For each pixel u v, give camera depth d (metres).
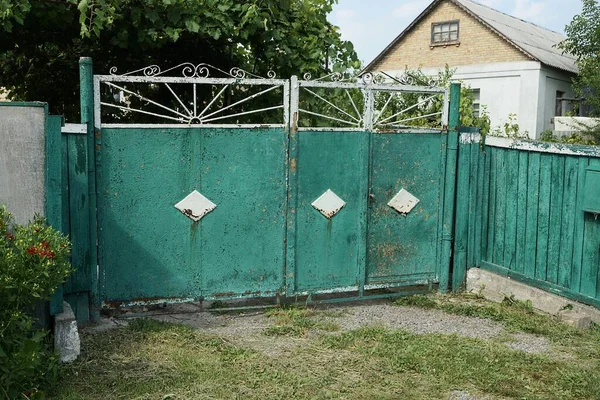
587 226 5.57
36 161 4.36
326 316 5.75
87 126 5.11
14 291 3.72
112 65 7.58
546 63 20.19
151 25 6.46
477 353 4.81
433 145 6.38
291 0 7.00
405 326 5.54
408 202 6.33
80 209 5.13
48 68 7.95
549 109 21.11
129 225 5.37
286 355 4.75
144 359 4.52
